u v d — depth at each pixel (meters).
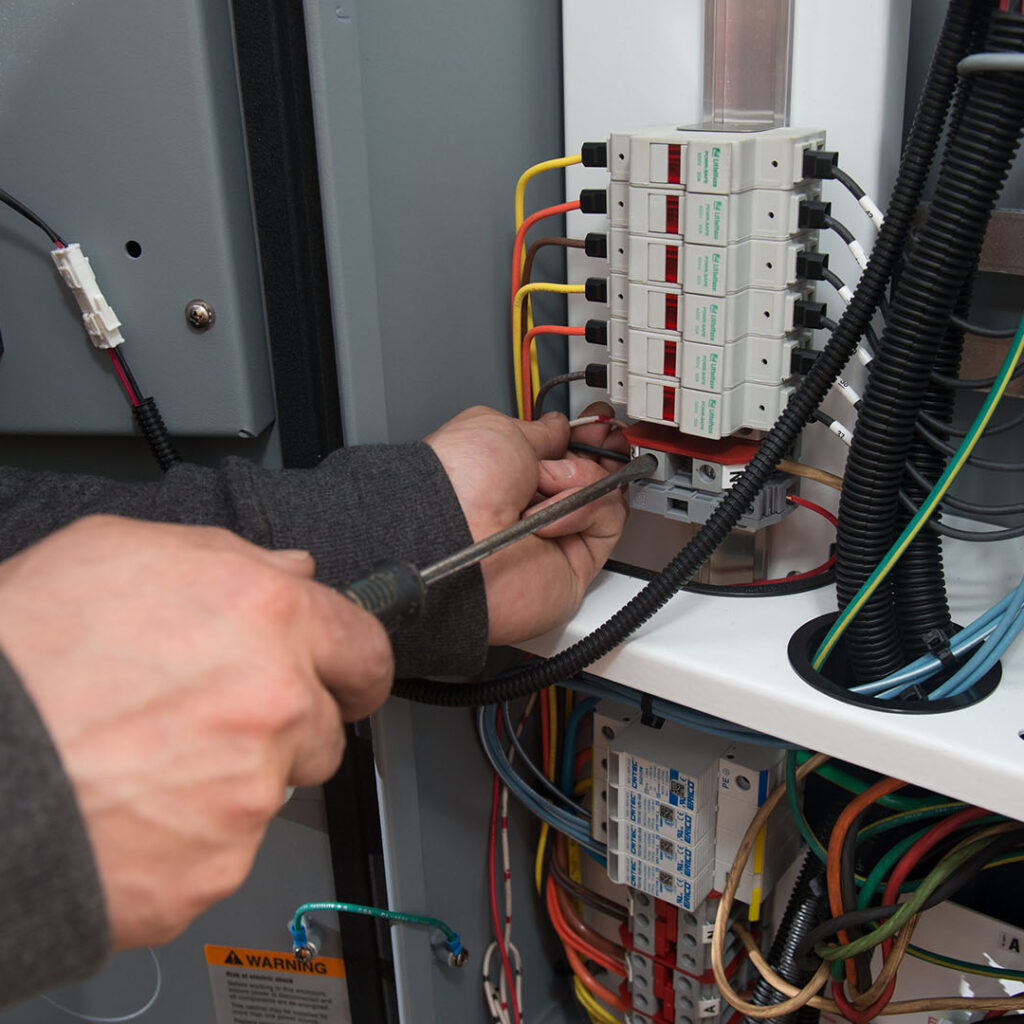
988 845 0.58
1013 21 0.44
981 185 0.47
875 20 0.57
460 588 0.54
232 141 0.57
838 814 0.68
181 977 0.80
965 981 0.70
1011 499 0.71
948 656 0.54
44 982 0.30
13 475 0.57
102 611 0.32
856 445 0.53
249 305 0.61
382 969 0.76
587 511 0.61
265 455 0.65
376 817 0.71
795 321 0.58
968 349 0.65
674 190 0.57
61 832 0.29
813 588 0.64
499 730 0.82
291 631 0.34
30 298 0.62
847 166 0.60
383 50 0.57
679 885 0.71
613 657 0.59
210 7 0.54
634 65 0.66
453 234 0.66
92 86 0.57
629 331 0.62
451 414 0.69
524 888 0.90
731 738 0.63
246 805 0.32
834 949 0.61
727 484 0.62
